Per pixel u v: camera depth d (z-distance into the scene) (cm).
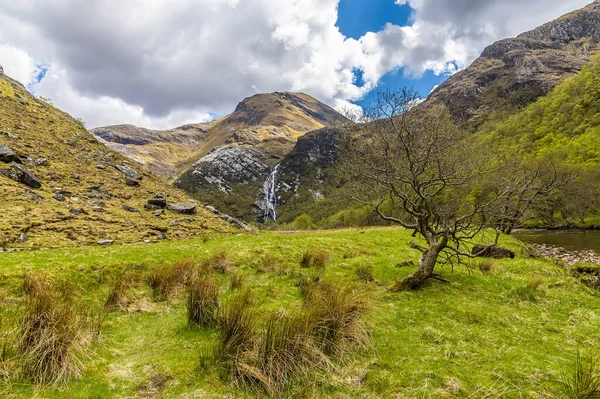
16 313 695
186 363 589
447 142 1281
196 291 808
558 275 1410
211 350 632
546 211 5272
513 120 13162
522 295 1081
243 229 2992
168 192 3375
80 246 1573
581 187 5031
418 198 1256
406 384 541
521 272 1461
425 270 1139
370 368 592
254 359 570
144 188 3122
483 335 748
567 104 11688
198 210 3047
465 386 534
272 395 511
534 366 601
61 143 3288
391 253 1925
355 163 1314
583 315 894
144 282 1118
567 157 7256
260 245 1917
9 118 3198
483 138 12244
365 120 1524
